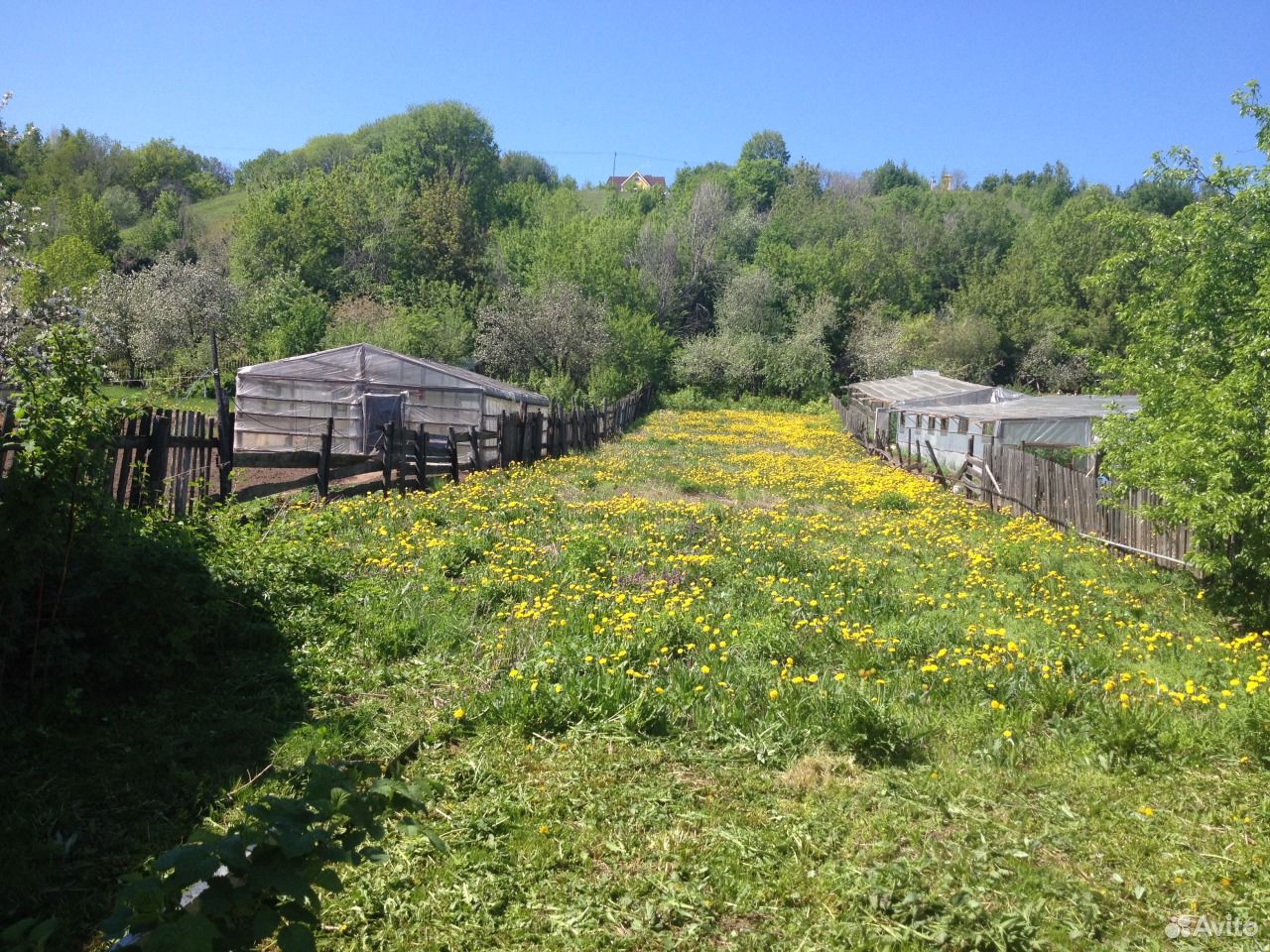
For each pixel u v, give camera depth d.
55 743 4.99
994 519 15.82
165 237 72.38
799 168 95.62
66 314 16.20
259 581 7.49
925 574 10.54
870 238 72.25
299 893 2.52
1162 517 10.23
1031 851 4.30
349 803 2.85
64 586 5.59
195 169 115.00
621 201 85.94
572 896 3.83
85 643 5.78
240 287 45.88
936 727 5.83
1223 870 4.16
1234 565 9.76
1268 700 5.93
